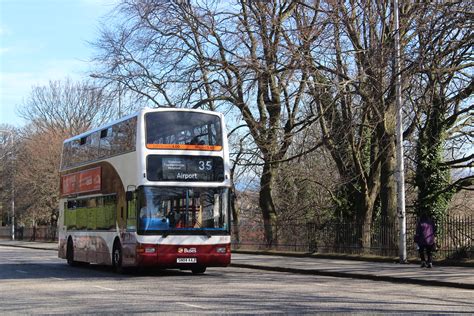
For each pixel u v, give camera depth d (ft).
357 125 89.81
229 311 38.58
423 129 92.89
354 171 106.42
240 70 96.89
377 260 84.89
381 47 77.05
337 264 82.02
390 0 84.94
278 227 109.19
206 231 65.51
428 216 73.46
